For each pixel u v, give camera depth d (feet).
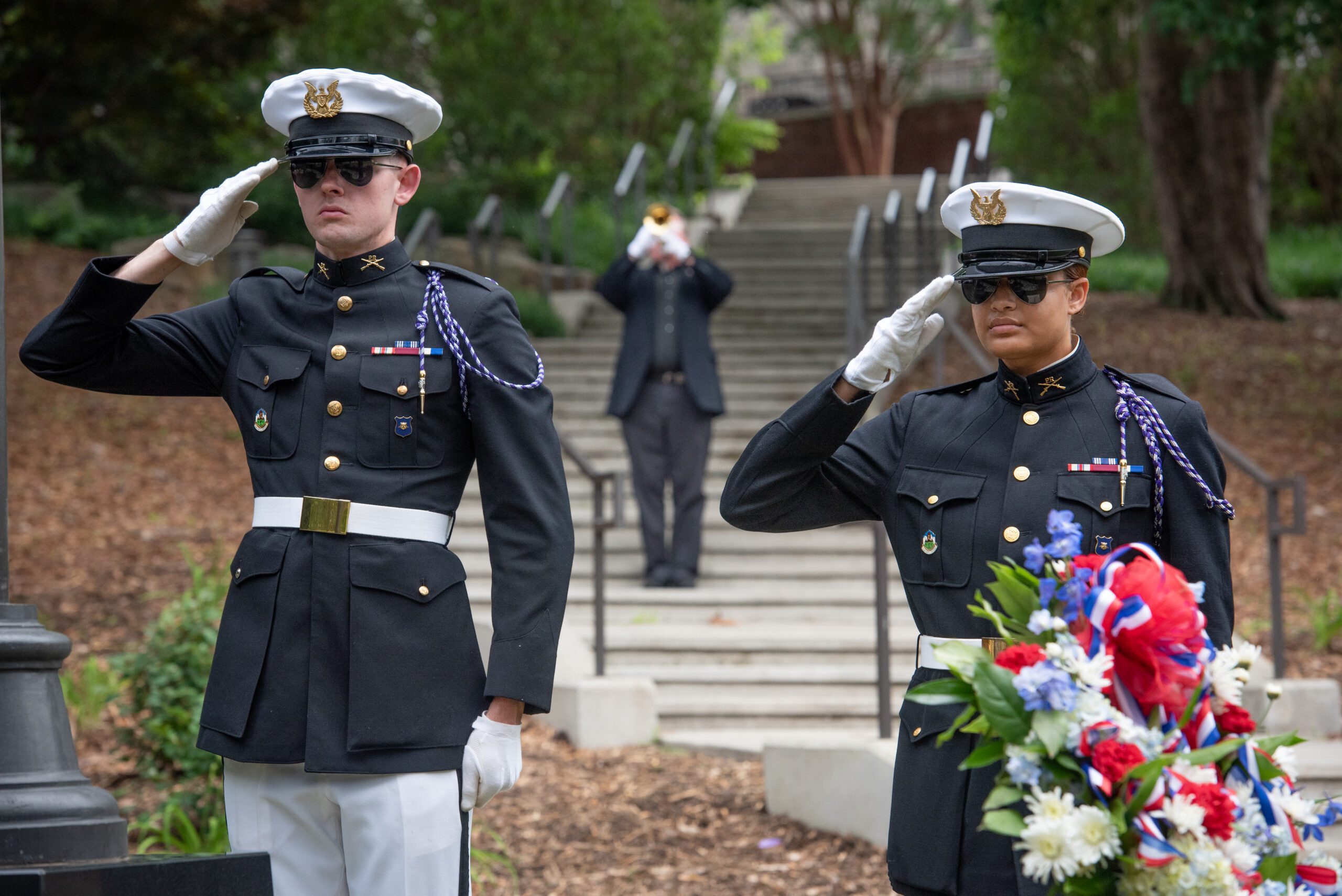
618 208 71.72
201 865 11.72
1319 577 41.52
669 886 22.45
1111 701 10.46
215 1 78.07
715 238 76.43
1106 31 92.79
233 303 14.43
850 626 36.83
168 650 26.43
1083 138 95.66
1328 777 24.47
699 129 94.94
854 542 41.73
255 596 13.28
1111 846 9.53
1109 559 10.68
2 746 11.79
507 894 22.22
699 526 39.50
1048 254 13.16
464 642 13.46
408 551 13.25
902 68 140.36
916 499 13.74
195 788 25.80
